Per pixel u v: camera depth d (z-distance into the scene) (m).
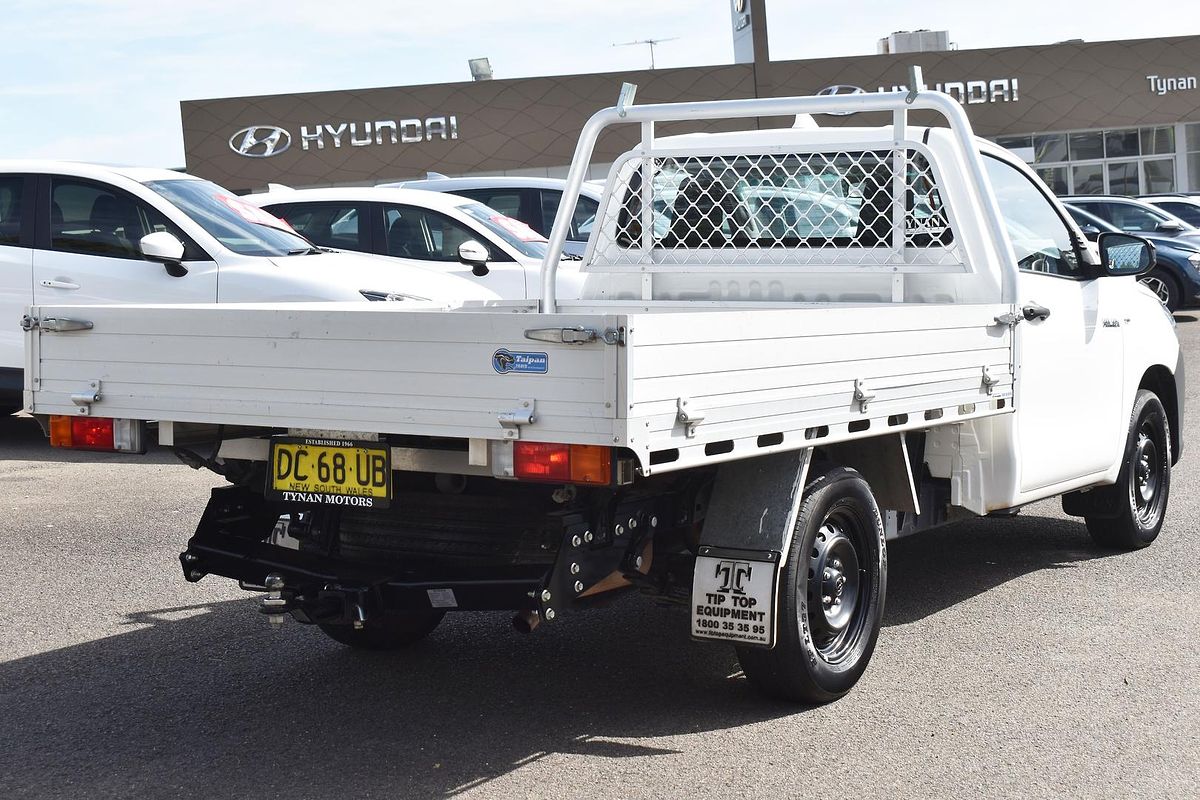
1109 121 38.97
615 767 4.19
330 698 4.90
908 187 5.73
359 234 11.98
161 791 4.02
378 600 4.32
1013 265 5.56
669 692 4.95
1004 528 7.86
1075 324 6.36
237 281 9.80
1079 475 6.50
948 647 5.48
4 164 10.42
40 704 4.84
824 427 4.40
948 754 4.28
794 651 4.55
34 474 9.86
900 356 4.77
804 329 4.28
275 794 3.99
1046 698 4.82
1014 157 6.32
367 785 4.05
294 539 4.86
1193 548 7.25
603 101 36.84
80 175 10.27
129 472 9.95
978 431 5.64
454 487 4.50
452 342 3.83
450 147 36.94
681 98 36.94
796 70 37.34
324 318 4.04
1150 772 4.11
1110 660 5.27
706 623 4.50
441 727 4.58
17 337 10.26
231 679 5.14
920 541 7.55
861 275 5.82
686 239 6.21
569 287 11.60
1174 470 9.48
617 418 3.59
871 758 4.25
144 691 4.99
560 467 3.72
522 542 4.45
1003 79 38.53
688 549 4.84
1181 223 21.38
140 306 4.37
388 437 4.21
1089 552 7.20
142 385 4.39
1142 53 38.78
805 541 4.56
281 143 36.66
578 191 6.38
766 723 4.59
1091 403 6.54
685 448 3.81
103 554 7.28
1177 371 7.54
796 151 5.93
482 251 11.18
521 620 4.12
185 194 10.41
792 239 5.98
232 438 4.63
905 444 5.21
